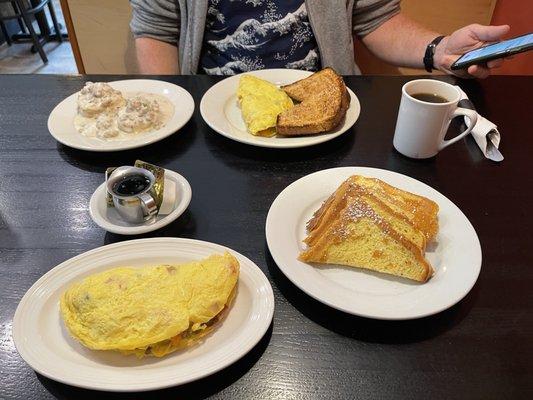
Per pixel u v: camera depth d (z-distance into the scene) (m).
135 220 0.72
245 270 0.62
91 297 0.55
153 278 0.58
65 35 3.27
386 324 0.60
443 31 1.84
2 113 1.04
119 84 1.11
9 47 3.15
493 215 0.78
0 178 0.86
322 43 1.30
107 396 0.52
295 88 1.07
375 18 1.37
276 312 0.62
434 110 0.82
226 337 0.56
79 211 0.78
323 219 0.70
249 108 0.99
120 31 1.88
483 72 1.10
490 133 0.94
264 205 0.80
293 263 0.64
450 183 0.85
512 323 0.60
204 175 0.87
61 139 0.92
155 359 0.53
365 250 0.65
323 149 0.94
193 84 1.14
